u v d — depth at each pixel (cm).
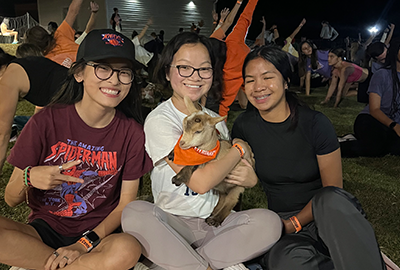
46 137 109
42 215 112
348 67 431
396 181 213
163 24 1050
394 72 238
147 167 121
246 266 120
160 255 107
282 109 120
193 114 103
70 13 212
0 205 169
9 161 106
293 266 104
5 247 92
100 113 110
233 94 237
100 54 102
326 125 118
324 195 105
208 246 111
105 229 112
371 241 98
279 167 124
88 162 112
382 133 250
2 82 142
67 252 99
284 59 116
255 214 109
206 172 103
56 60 207
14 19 1092
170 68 117
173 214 116
